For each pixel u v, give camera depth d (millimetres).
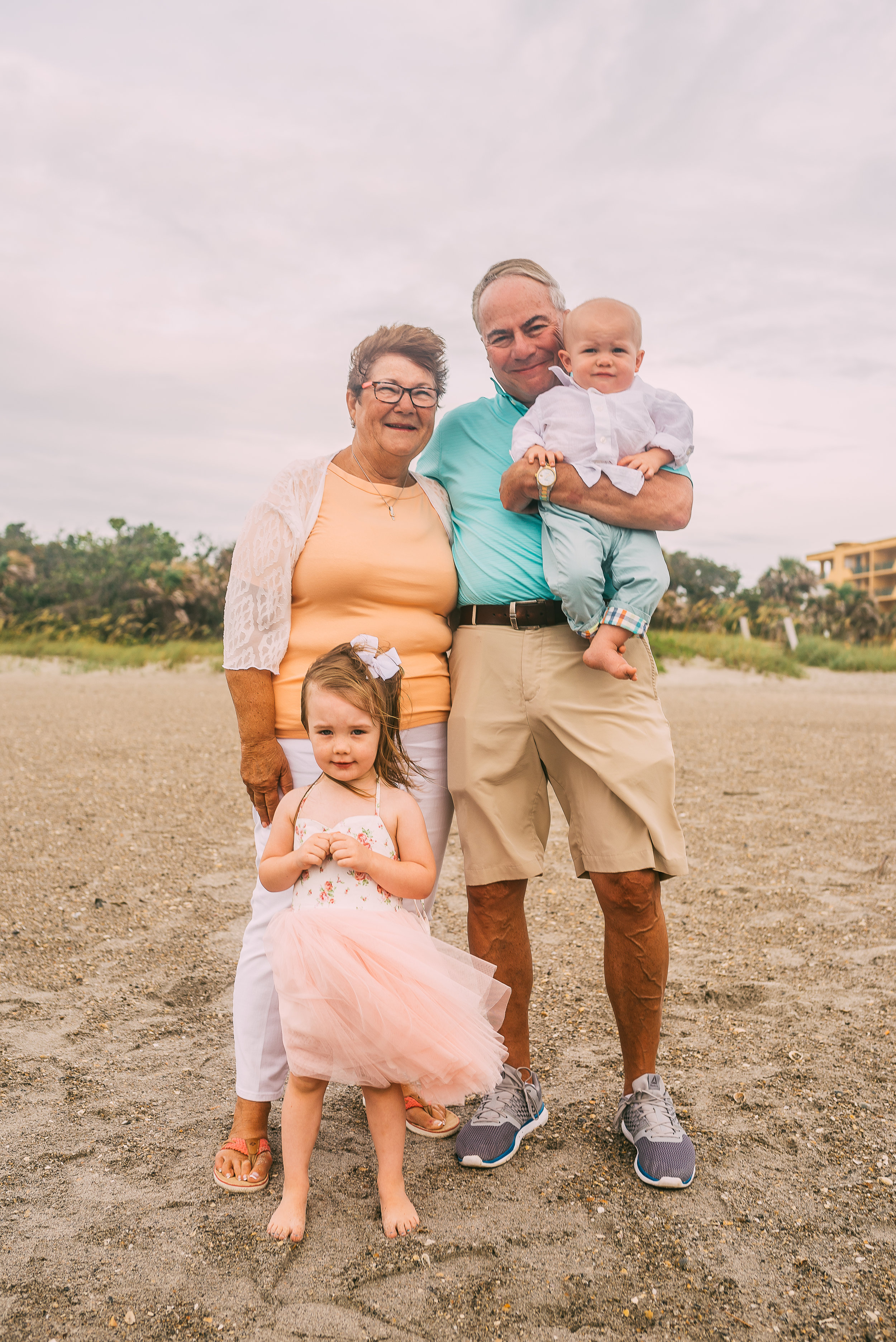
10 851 5473
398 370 2580
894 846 6020
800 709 14078
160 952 4105
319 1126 2816
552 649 2654
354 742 2406
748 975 3941
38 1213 2322
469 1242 2230
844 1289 2078
